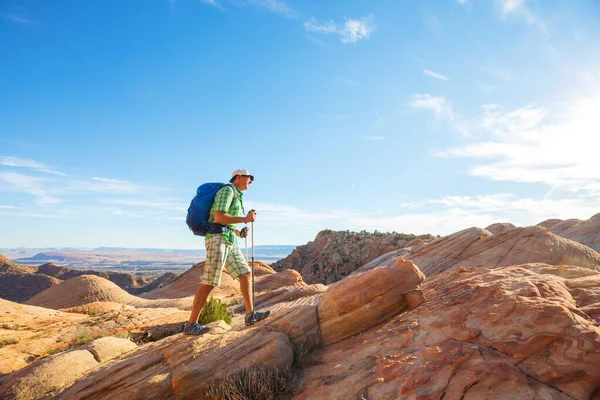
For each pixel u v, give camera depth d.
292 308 5.95
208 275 5.58
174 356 5.07
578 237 24.78
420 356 4.18
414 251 22.20
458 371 3.76
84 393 4.89
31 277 125.88
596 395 3.32
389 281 5.85
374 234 90.81
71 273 147.62
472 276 6.23
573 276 5.92
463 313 4.73
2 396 5.38
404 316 5.52
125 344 7.30
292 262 98.19
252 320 5.91
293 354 5.23
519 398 3.31
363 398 3.84
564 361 3.54
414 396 3.62
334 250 87.94
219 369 4.78
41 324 13.79
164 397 4.61
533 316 4.09
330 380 4.48
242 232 6.11
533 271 6.27
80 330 12.12
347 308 5.68
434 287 6.32
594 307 4.25
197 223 5.54
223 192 5.53
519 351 3.79
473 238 20.50
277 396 4.52
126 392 4.64
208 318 11.38
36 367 5.93
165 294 35.59
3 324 13.45
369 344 5.02
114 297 25.91
